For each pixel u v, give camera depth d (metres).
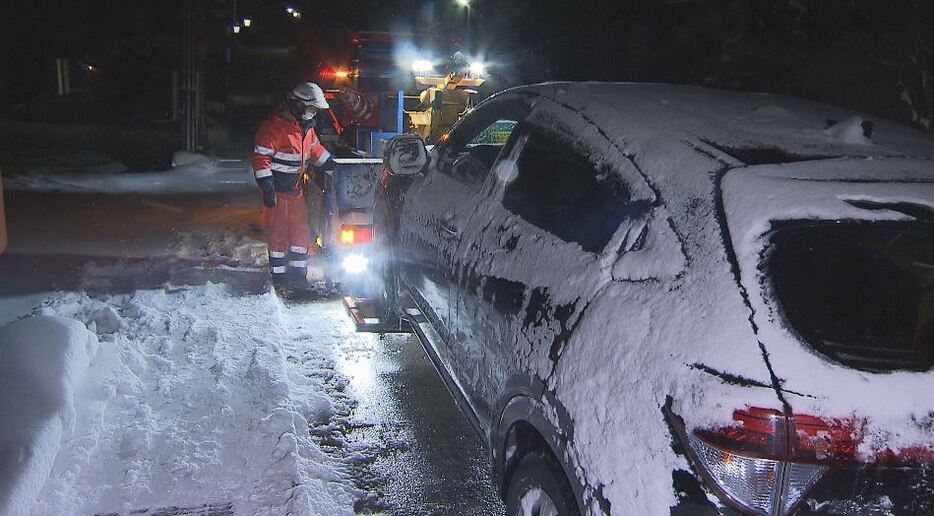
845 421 1.85
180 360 4.81
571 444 2.32
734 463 1.87
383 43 8.70
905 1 7.11
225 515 3.28
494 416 3.07
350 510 3.47
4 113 23.44
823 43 7.79
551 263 2.79
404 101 8.36
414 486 3.76
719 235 2.19
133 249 7.79
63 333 4.28
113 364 4.46
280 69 36.97
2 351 3.96
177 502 3.35
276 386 4.46
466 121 4.40
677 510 1.95
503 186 3.47
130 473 3.49
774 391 1.87
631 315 2.28
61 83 29.08
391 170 4.43
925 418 1.90
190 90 16.28
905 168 2.43
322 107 6.45
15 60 26.67
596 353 2.33
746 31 8.52
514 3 15.23
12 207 9.83
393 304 5.11
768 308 2.00
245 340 5.22
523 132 3.48
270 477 3.57
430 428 4.35
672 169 2.50
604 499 2.13
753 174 2.33
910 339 2.04
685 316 2.12
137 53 29.22
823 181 2.28
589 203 2.80
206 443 3.80
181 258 7.42
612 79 12.02
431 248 4.09
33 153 15.50
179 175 13.56
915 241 2.16
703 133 2.70
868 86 7.42
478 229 3.50
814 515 1.86
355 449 4.09
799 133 2.77
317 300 6.50
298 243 6.67
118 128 21.17
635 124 2.83
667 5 10.45
